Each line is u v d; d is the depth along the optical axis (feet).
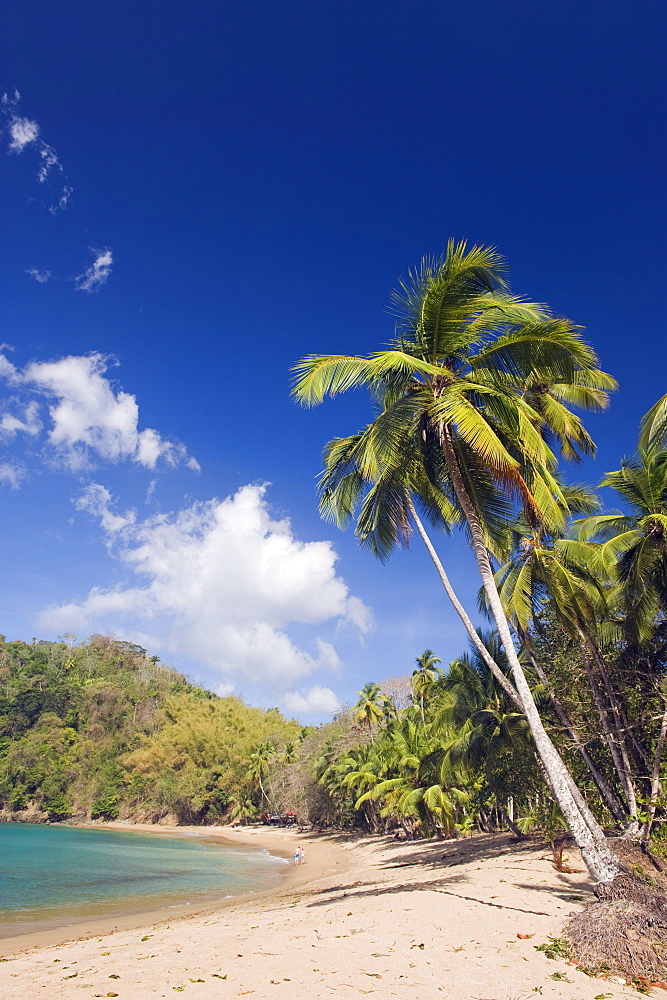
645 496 53.31
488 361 42.24
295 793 209.26
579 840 33.01
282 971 25.98
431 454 46.21
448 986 22.86
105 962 33.22
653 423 45.68
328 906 46.83
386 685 201.57
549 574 51.21
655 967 24.75
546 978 23.81
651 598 52.90
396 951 28.09
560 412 58.95
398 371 42.78
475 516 42.11
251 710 366.63
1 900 78.59
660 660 57.77
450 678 81.82
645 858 35.35
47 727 338.54
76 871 112.78
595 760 59.26
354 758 165.99
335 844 167.53
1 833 223.30
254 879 101.60
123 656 463.42
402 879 64.95
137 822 294.25
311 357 39.50
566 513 65.00
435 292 40.16
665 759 54.49
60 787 308.81
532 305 40.60
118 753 326.65
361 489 48.26
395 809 125.29
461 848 92.89
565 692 61.77
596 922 28.14
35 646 444.96
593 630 56.54
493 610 39.29
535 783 73.31
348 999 21.62
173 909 68.80
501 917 33.99
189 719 334.24
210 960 29.71
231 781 280.92
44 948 46.73
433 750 106.11
